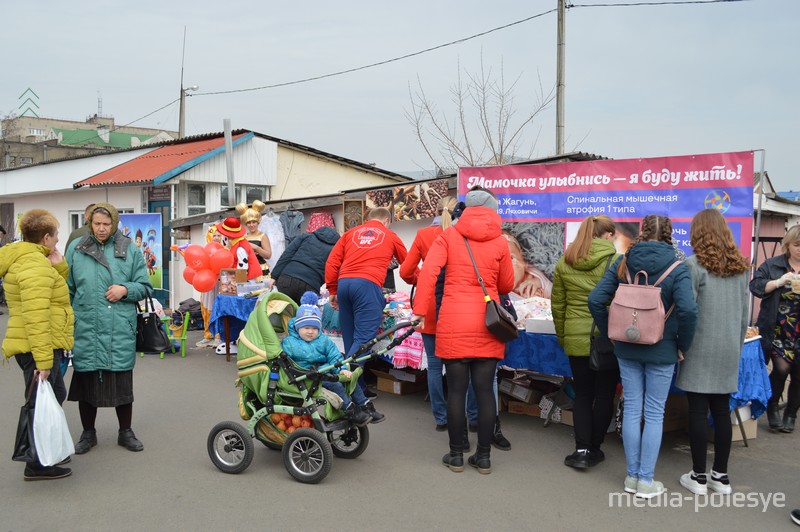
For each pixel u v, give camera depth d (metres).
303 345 4.71
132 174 13.93
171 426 5.87
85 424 5.23
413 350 6.20
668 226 4.27
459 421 4.79
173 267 13.17
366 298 5.85
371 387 7.27
